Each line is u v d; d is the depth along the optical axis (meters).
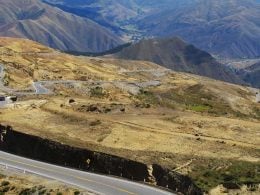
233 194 58.59
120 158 73.19
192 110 130.00
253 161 69.50
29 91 139.12
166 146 79.00
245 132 91.31
